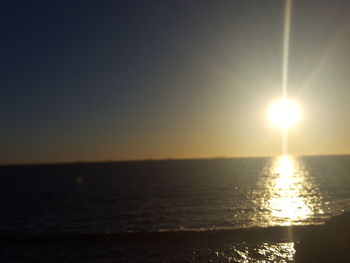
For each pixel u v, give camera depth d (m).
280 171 136.88
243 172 135.62
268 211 42.22
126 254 25.06
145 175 129.62
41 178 134.50
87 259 24.39
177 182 92.94
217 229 30.50
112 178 119.31
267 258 23.27
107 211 47.53
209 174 125.12
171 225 35.53
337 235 20.47
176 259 23.50
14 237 30.30
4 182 116.25
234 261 22.83
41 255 25.69
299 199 53.12
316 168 152.25
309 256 21.11
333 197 53.84
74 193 75.31
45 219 42.88
